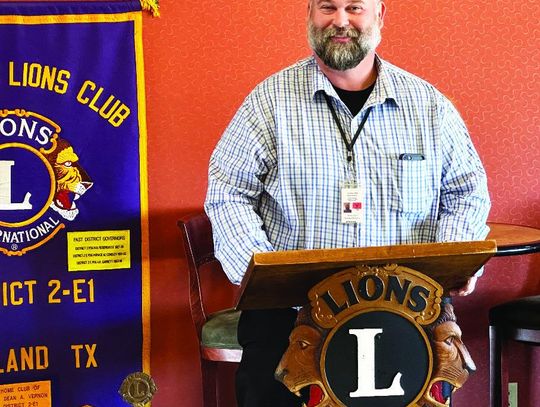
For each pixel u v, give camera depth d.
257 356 2.23
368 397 1.81
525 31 3.48
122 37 3.23
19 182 3.19
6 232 3.19
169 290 3.36
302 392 2.18
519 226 3.30
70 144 3.22
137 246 3.30
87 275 3.27
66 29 3.19
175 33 3.27
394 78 2.35
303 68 2.36
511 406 3.62
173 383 3.39
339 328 1.80
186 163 3.32
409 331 1.82
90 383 3.30
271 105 2.31
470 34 3.45
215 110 3.32
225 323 3.01
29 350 3.24
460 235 2.29
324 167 2.27
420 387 1.82
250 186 2.34
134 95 3.25
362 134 2.29
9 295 3.21
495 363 3.21
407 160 2.29
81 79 3.21
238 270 2.22
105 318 3.29
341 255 1.77
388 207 2.29
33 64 3.17
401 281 1.81
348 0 2.25
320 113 2.30
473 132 3.50
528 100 3.52
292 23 3.33
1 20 3.14
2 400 3.22
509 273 3.58
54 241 3.23
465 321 3.57
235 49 3.31
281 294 1.91
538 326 3.03
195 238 3.12
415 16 3.40
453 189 2.40
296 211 2.29
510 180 3.54
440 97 2.37
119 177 3.26
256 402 2.19
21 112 3.17
